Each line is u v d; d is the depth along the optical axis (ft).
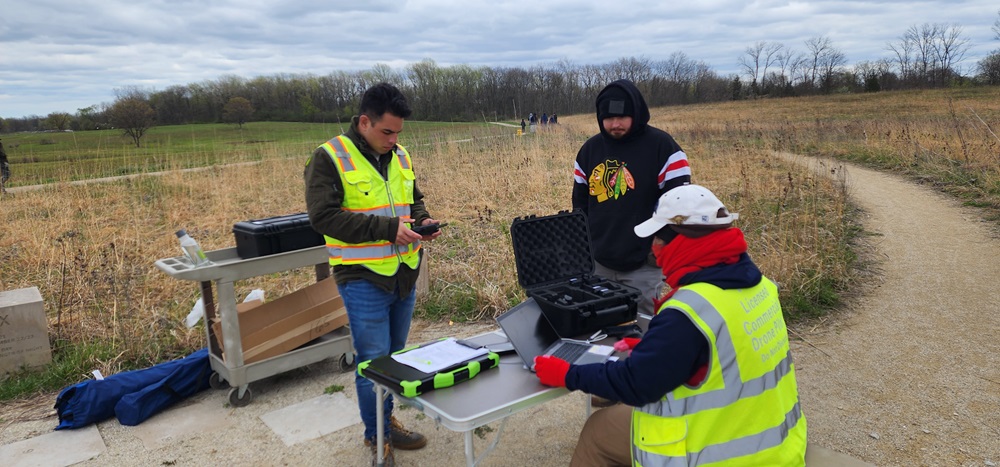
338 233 9.59
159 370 13.17
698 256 6.77
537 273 9.89
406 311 11.00
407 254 10.46
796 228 24.75
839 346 15.56
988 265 21.95
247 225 12.91
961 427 11.58
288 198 39.60
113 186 45.42
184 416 12.70
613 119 11.17
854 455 10.78
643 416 6.89
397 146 11.04
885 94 174.29
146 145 81.61
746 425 6.55
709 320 6.33
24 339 14.84
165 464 11.03
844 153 54.08
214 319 13.50
